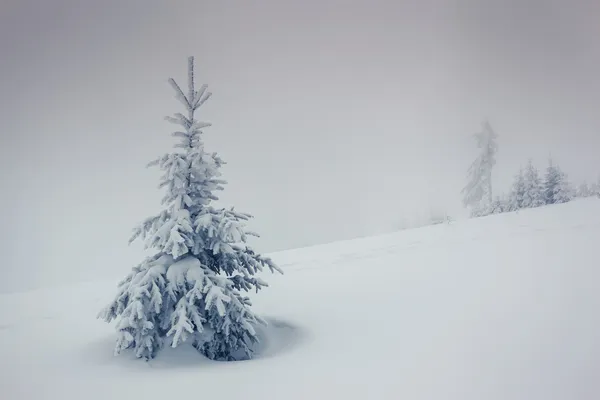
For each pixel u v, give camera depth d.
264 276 20.61
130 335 9.38
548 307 10.83
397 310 12.50
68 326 14.02
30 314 16.52
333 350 9.47
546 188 39.84
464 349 8.45
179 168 10.73
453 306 12.11
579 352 7.64
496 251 20.25
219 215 11.05
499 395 6.22
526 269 15.75
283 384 7.43
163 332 10.35
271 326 12.41
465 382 6.81
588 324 9.15
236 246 11.55
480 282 14.75
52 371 8.90
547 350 7.89
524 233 24.16
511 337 8.85
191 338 10.34
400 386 6.90
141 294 9.72
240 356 10.65
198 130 11.06
